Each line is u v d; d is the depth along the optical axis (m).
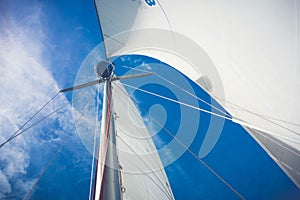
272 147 5.25
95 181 3.75
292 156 4.84
